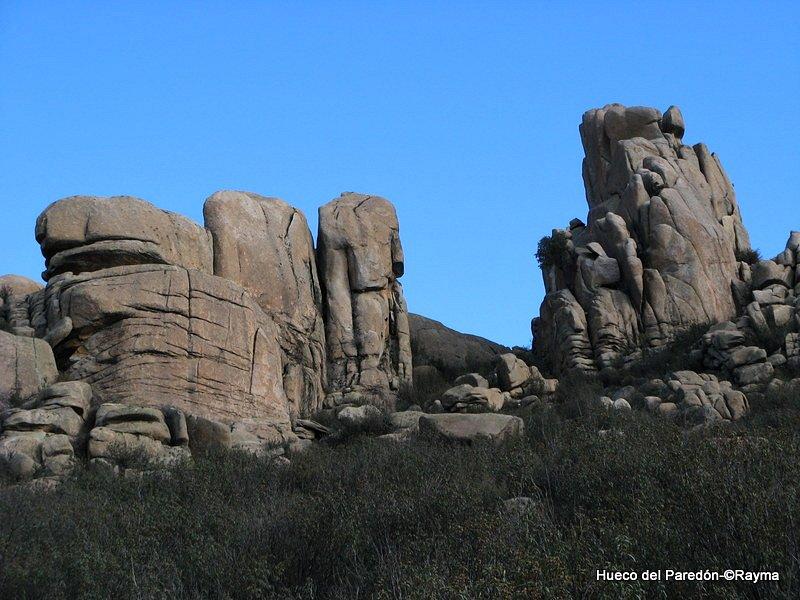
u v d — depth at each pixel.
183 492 18.77
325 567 13.38
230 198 33.53
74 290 27.62
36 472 21.73
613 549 11.62
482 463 19.06
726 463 14.23
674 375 31.52
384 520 14.56
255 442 26.58
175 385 27.12
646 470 15.09
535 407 31.92
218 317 28.72
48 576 12.89
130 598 12.36
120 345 27.00
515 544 12.21
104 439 23.06
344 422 30.19
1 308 29.69
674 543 11.65
